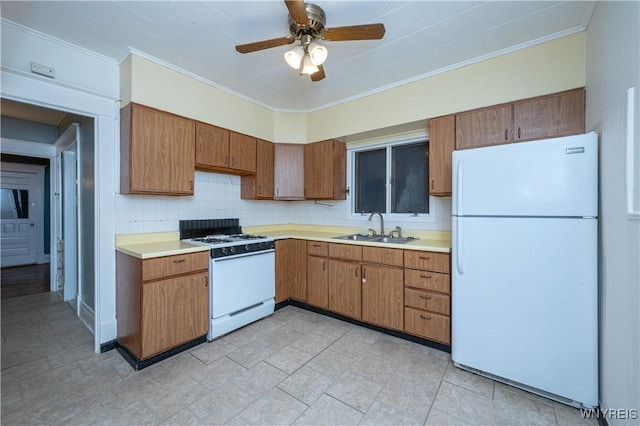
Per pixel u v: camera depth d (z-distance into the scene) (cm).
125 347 220
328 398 172
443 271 226
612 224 141
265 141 341
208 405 165
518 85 216
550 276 169
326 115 341
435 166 253
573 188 162
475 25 194
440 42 214
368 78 273
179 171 251
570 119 196
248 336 255
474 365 195
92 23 192
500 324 185
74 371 200
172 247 233
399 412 160
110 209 236
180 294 222
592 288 158
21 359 216
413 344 241
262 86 293
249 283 276
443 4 175
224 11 181
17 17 184
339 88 297
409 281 244
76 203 310
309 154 355
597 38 169
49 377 192
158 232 267
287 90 303
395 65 247
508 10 179
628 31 125
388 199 328
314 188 351
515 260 179
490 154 188
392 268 254
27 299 354
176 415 157
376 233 336
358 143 350
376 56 233
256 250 282
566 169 164
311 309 320
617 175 136
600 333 156
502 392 178
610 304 143
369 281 268
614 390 137
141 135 227
